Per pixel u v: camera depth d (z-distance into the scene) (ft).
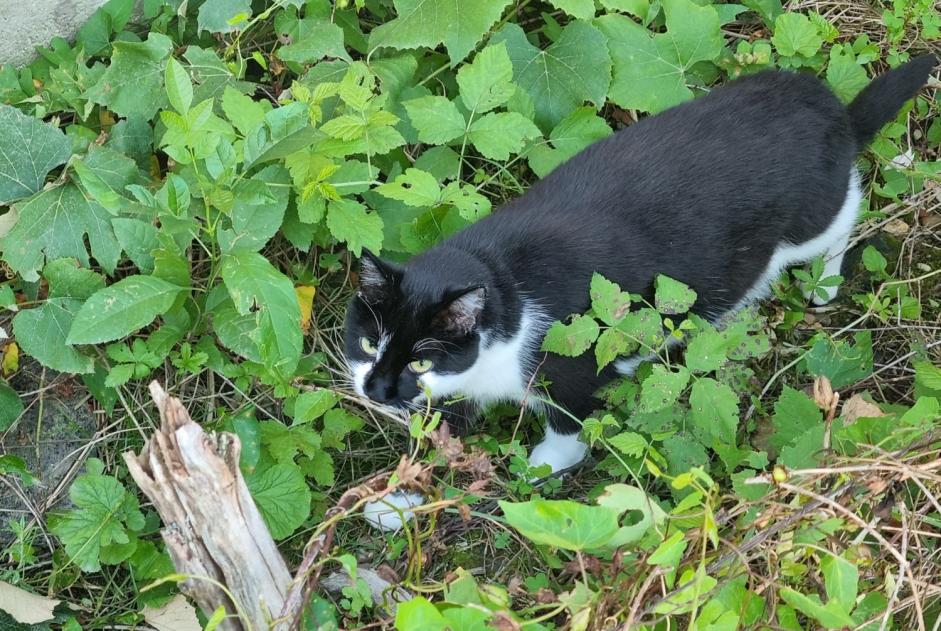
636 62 5.96
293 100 5.72
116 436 5.53
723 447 5.36
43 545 5.42
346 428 5.52
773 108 5.63
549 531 4.66
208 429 5.42
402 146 5.93
